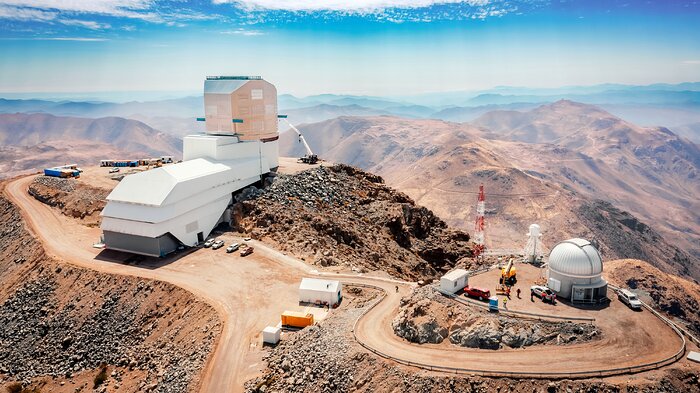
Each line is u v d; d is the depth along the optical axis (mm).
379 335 56594
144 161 165625
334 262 89312
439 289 60656
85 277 84438
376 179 144500
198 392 54719
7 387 66312
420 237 129500
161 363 63906
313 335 60938
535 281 64938
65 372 68062
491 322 52469
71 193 126188
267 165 123500
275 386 53250
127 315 75250
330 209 117250
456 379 46062
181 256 92000
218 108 119875
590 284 58688
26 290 85312
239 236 102125
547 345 50562
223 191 106625
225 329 66250
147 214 90750
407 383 46844
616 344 50188
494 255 102250
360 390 48531
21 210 121938
